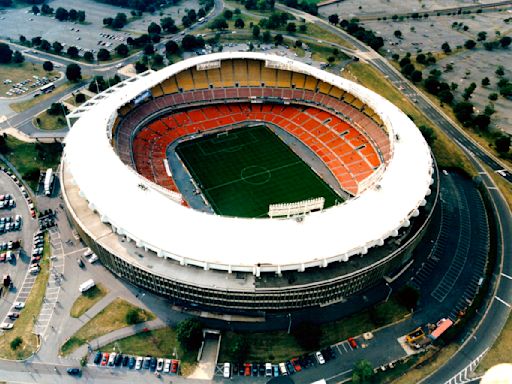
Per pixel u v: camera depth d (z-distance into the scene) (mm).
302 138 192000
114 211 124688
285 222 122250
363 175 166750
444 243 146500
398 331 118562
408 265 135375
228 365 108938
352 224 122250
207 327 116938
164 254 114750
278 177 172125
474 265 139250
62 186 142875
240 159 181375
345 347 114562
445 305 126062
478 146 197375
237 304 115938
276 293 111750
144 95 185250
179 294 117500
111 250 119688
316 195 163125
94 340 113938
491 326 121062
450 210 160375
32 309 121625
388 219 124812
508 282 134250
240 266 110562
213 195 162875
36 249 139000
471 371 110188
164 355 111375
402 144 156000
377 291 128250
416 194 134625
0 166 176125
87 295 124812
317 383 104125
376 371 109250
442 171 180000
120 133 175375
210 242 116188
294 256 113062
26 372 107312
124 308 121188
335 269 116312
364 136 183375
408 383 107312
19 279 130500
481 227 153875
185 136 192500
